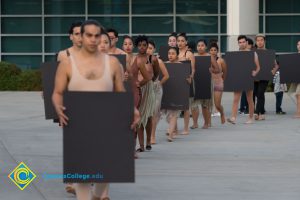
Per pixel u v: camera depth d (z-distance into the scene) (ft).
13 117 72.54
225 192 37.42
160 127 65.36
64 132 27.12
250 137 58.49
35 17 117.60
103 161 27.27
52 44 117.70
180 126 66.23
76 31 36.17
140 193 37.22
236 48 105.81
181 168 44.24
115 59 28.58
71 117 27.07
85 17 117.19
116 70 28.43
